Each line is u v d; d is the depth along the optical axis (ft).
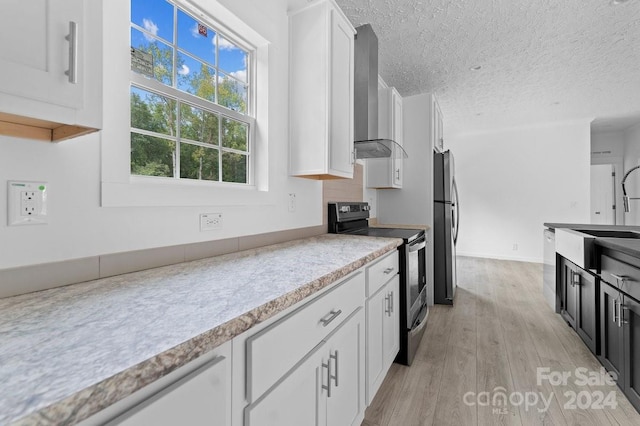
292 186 6.43
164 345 1.76
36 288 2.76
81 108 2.34
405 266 6.81
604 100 13.76
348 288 4.14
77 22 2.30
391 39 8.65
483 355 7.20
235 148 5.40
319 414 3.34
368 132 7.60
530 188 18.34
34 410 1.22
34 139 2.72
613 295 5.97
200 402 1.92
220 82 5.14
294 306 2.97
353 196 9.57
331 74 5.99
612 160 19.20
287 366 2.78
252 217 5.35
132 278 3.25
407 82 11.73
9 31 1.96
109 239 3.31
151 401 1.63
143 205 3.58
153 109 4.06
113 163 3.31
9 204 2.60
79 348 1.73
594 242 6.79
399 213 11.59
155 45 4.10
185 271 3.59
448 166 10.92
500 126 18.40
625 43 8.85
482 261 18.29
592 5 7.13
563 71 10.75
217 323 2.07
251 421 2.32
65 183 2.95
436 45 8.98
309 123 6.06
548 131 17.88
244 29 5.19
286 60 6.17
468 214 19.93
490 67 10.44
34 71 2.08
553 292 10.06
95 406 1.37
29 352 1.68
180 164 4.41
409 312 6.86
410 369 6.63
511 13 7.45
